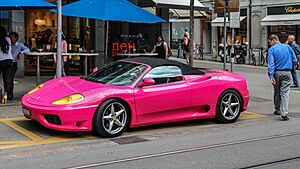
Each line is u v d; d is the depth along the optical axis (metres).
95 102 7.50
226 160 6.33
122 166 6.00
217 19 36.16
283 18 31.69
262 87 15.62
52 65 16.27
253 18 34.47
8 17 15.13
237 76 9.38
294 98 13.06
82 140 7.51
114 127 7.83
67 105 7.32
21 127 8.30
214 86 8.88
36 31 16.02
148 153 6.71
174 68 8.57
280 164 6.16
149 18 12.10
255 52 32.34
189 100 8.54
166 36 19.25
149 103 8.05
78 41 17.02
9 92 10.75
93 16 11.36
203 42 39.78
